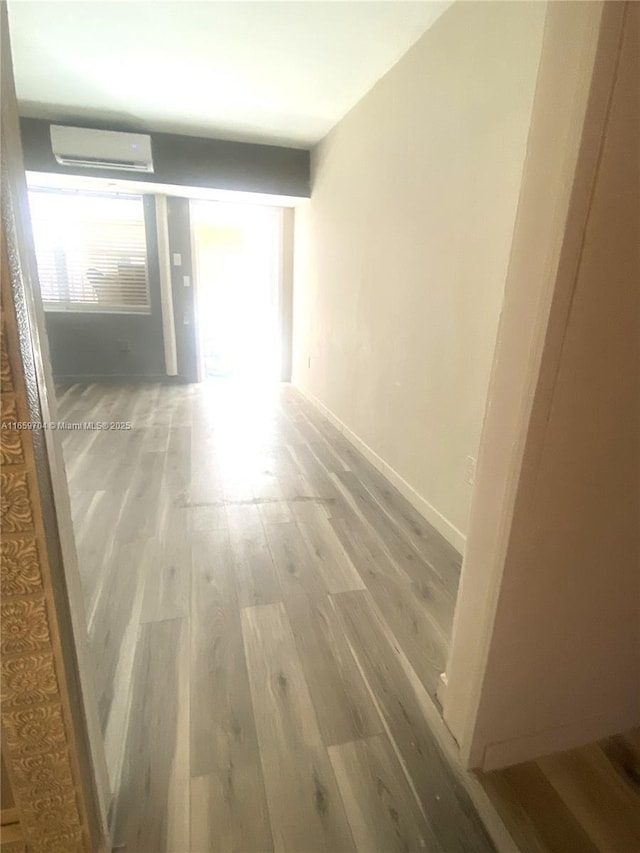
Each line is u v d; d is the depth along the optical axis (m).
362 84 3.02
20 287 0.69
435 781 1.22
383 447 3.07
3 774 0.88
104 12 2.33
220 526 2.39
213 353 6.82
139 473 3.00
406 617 1.78
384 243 2.93
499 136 1.83
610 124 0.79
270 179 4.51
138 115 3.78
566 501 1.03
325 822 1.12
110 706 1.39
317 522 2.46
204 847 1.06
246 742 1.29
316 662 1.56
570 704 1.27
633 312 0.91
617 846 1.10
